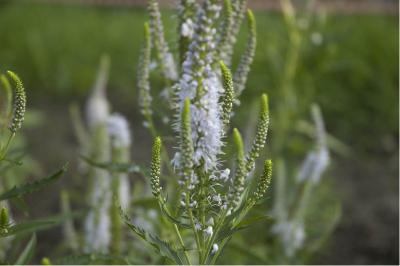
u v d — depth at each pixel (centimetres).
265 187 293
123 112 1201
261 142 290
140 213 491
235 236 566
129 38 1468
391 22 1567
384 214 856
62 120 1143
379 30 1395
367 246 780
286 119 745
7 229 314
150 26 413
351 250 770
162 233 432
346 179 955
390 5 1800
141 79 413
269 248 626
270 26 1340
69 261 369
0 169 368
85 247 533
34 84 1305
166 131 421
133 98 1245
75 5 1792
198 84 295
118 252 531
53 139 1050
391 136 1099
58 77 1288
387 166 1004
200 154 288
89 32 1498
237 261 550
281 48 1009
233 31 394
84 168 865
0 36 1450
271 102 952
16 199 330
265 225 648
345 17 1559
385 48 1270
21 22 1570
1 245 418
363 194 910
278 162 636
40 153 991
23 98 309
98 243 527
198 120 287
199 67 308
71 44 1401
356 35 1323
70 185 880
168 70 416
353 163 1012
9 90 363
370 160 1026
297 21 738
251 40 392
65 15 1667
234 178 286
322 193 686
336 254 760
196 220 307
